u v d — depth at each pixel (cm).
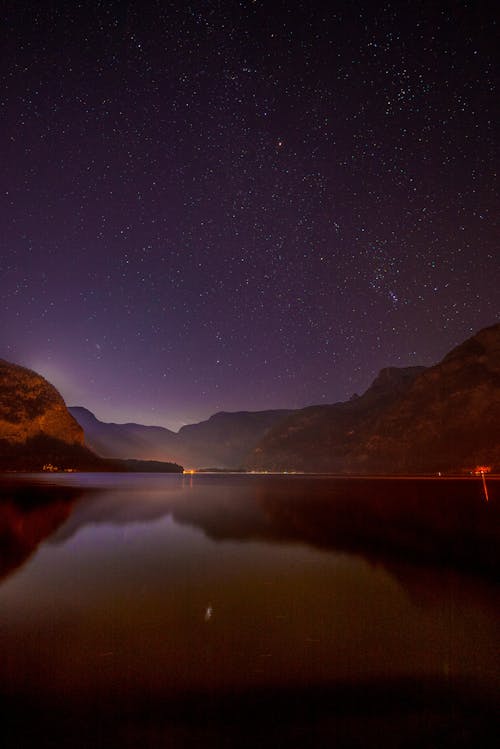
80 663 511
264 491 2250
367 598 710
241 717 426
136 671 498
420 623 618
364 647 555
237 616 638
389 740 399
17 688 466
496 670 508
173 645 554
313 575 822
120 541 1072
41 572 828
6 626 602
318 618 635
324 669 507
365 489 2384
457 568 870
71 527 1234
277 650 544
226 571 843
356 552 982
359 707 442
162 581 779
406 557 941
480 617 642
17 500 1697
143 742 392
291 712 434
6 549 990
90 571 834
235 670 502
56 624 607
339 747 393
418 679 490
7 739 394
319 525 1272
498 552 978
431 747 392
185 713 431
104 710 435
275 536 1130
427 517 1390
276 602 688
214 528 1232
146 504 1683
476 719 427
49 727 410
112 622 615
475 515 1435
